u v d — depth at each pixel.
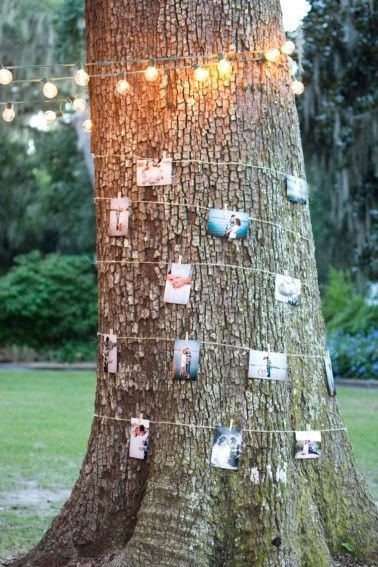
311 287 3.43
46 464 6.36
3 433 7.72
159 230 3.17
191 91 3.18
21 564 3.29
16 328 17.59
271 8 3.31
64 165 19.91
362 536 3.36
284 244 3.28
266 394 3.12
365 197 13.08
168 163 3.17
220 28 3.19
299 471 3.24
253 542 2.98
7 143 19.19
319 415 3.38
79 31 15.15
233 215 3.14
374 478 5.87
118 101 3.28
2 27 15.60
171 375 3.11
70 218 20.34
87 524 3.22
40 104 15.88
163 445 3.10
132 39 3.25
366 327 14.42
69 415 9.00
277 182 3.27
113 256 3.26
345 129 11.85
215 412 3.07
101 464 3.24
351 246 18.31
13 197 20.00
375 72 10.99
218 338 3.11
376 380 12.69
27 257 18.27
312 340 3.40
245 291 3.14
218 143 3.17
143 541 2.96
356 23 10.31
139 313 3.18
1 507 5.05
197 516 2.97
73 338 17.84
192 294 3.12
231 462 3.04
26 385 12.33
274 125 3.28
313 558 3.09
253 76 3.23
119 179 3.26
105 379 3.27
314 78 11.07
